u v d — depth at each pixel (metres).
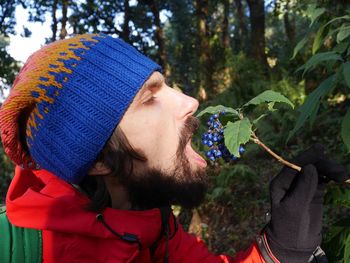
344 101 2.29
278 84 2.96
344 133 0.47
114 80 0.38
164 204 0.42
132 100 0.38
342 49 0.55
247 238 2.04
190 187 0.41
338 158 1.67
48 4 6.12
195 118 0.44
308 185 0.40
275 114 2.45
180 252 0.49
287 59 3.70
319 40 0.62
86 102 0.37
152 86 0.40
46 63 0.39
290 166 0.42
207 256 0.50
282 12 3.70
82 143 0.38
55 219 0.36
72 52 0.39
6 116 0.39
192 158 0.43
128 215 0.40
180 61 7.86
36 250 0.36
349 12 0.68
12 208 0.36
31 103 0.39
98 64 0.38
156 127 0.39
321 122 2.31
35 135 0.39
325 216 1.69
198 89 4.77
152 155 0.39
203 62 4.64
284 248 0.41
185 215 2.40
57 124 0.38
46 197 0.37
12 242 0.35
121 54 0.40
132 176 0.39
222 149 0.44
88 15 6.32
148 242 0.41
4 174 3.20
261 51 4.16
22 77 0.40
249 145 2.49
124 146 0.38
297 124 0.49
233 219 2.22
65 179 0.40
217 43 4.77
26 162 0.44
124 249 0.38
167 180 0.40
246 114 0.44
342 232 0.47
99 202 0.38
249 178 2.31
